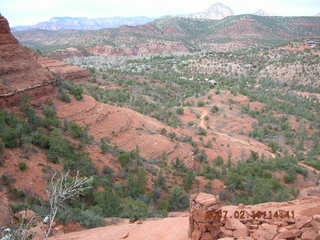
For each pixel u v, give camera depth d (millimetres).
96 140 38219
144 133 46344
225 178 38562
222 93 99750
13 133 25969
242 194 35156
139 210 21062
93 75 93438
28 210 14906
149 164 37812
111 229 14141
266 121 81250
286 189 34719
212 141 57531
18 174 22250
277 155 55844
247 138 68438
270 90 124250
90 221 16641
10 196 19406
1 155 22859
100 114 44312
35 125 31938
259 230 9484
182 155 44406
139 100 77188
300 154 61250
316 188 30469
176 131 55469
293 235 9070
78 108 42219
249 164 44938
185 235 11367
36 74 39375
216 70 169000
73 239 12922
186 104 89438
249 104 92250
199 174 40781
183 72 162750
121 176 31125
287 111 89438
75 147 31781
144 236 12336
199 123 73062
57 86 43406
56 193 8742
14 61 36906
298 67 155750
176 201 30078
